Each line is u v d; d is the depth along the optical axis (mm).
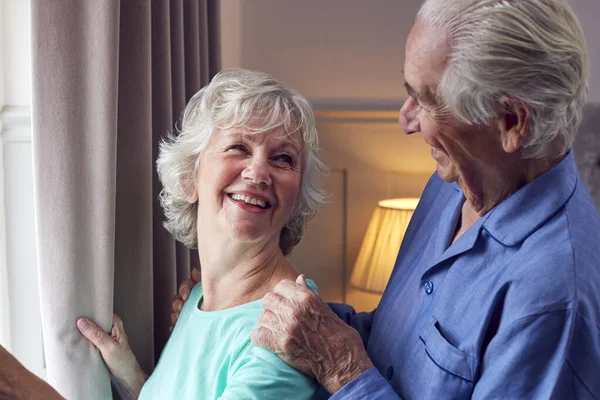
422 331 1168
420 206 1441
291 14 2459
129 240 1691
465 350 1078
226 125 1408
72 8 1470
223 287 1483
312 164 1487
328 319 1216
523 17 949
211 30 2115
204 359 1412
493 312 1062
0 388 1141
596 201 2453
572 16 986
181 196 1543
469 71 968
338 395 1158
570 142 1068
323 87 2506
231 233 1409
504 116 998
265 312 1257
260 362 1248
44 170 1496
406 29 2518
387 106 2533
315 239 2574
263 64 2469
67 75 1479
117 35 1504
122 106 1649
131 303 1711
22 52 1761
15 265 1812
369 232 2451
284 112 1405
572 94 979
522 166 1076
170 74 1771
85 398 1584
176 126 1726
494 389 1015
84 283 1548
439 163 1147
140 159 1663
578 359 983
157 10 1733
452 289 1143
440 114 1032
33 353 1847
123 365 1613
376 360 1285
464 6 981
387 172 2555
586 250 1034
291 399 1236
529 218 1076
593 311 994
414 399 1146
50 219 1511
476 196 1120
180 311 1659
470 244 1126
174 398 1437
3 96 1768
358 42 2504
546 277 1007
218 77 1450
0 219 1774
